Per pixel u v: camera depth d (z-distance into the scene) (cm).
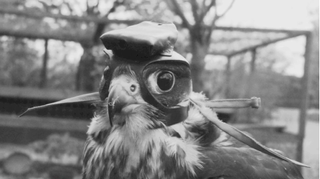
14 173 154
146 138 41
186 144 42
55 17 151
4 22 169
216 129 45
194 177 42
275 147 144
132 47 39
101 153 42
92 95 44
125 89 40
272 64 152
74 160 154
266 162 47
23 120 155
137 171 41
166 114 40
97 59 159
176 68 40
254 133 142
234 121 142
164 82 40
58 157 154
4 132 157
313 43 148
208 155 44
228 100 43
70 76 169
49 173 152
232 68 156
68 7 165
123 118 41
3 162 155
